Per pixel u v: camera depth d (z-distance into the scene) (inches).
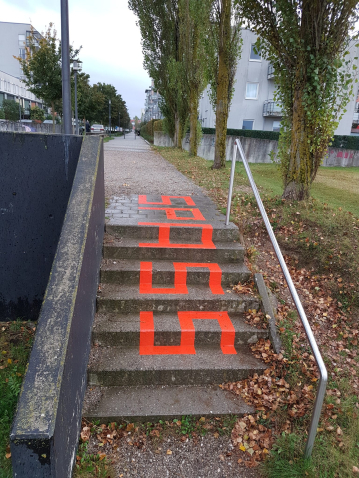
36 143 156.3
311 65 216.5
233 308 156.7
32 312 176.2
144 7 779.4
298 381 129.0
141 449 108.0
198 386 129.8
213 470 103.5
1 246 166.9
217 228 191.5
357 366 139.3
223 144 446.9
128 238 186.1
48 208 164.4
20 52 3120.1
